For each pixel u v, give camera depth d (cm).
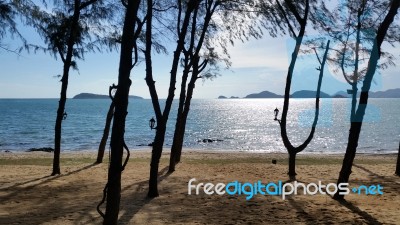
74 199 1028
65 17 1376
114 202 634
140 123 7931
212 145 4072
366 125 6962
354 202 1004
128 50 634
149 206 948
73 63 1429
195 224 779
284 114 1455
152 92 1054
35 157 2266
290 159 1494
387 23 934
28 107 18625
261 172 1572
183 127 1916
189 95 1872
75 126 6750
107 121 1884
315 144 4144
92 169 1645
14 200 1009
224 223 791
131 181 1347
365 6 1171
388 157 2533
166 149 3136
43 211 885
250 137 5038
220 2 1414
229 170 1623
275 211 901
